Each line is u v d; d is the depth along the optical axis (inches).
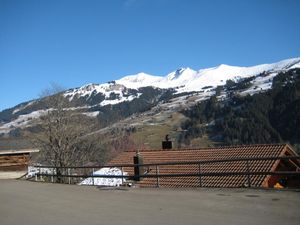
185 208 486.6
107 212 492.7
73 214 495.2
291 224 380.8
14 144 1529.3
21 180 1197.7
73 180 1215.6
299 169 1007.6
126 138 3068.4
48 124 1782.7
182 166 1086.4
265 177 878.4
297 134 4131.4
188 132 5595.5
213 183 930.1
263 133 4480.8
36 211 538.3
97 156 2007.9
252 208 462.6
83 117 1989.4
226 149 1124.5
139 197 604.7
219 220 409.7
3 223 465.4
